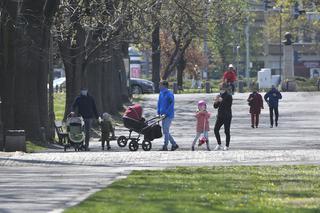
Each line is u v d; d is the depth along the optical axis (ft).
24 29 227.81
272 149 211.41
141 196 106.42
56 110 401.29
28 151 208.33
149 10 278.87
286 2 445.78
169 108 204.95
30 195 112.47
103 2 277.44
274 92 306.76
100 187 120.37
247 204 96.78
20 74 230.48
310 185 122.42
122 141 223.30
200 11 267.18
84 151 210.38
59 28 271.49
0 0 211.00
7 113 216.54
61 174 144.66
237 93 518.37
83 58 291.58
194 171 146.20
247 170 148.56
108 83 367.04
